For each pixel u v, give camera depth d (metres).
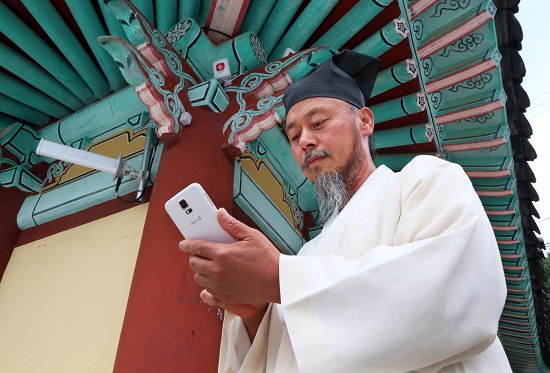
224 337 1.16
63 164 3.57
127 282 2.59
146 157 2.88
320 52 2.71
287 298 0.79
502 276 0.83
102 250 2.85
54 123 3.66
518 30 3.67
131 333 1.97
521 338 8.39
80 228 3.12
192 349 1.96
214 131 2.74
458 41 3.29
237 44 2.94
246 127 2.70
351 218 1.07
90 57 3.28
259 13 2.94
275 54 3.23
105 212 3.06
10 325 2.92
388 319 0.73
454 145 3.88
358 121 1.35
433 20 3.16
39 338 2.72
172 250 2.20
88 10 2.84
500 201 4.65
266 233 3.45
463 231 0.80
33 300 2.94
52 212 3.29
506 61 3.80
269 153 3.74
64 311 2.74
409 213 0.90
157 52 2.58
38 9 2.74
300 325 0.76
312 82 1.37
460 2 3.04
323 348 0.73
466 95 3.60
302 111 1.32
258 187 3.38
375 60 1.55
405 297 0.73
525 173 4.91
